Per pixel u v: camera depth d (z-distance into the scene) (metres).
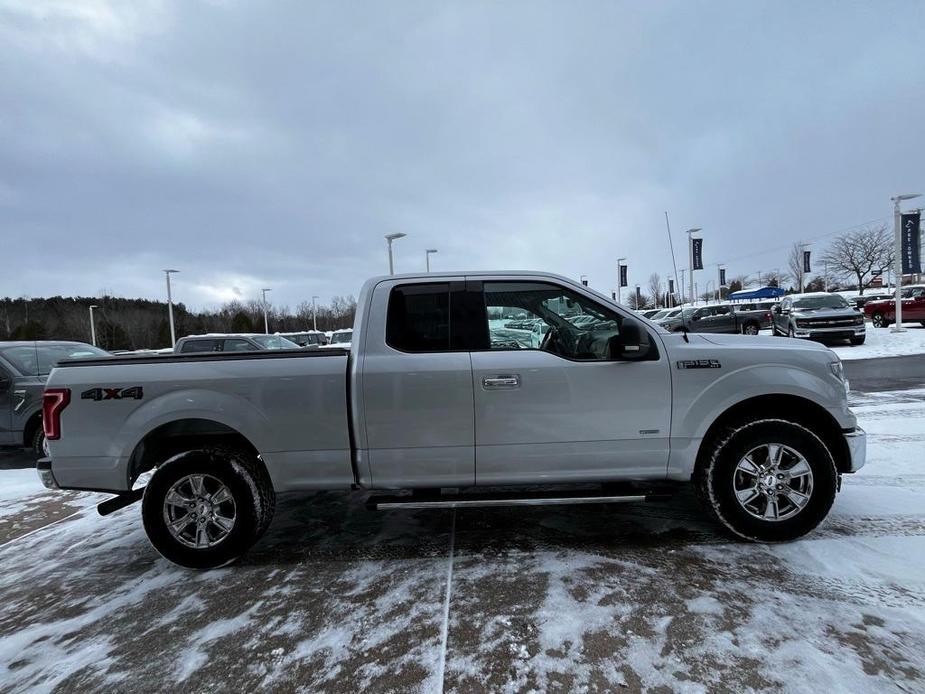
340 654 2.46
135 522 4.49
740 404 3.53
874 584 2.85
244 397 3.33
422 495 3.48
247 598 3.01
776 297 45.53
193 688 2.28
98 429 3.34
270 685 2.28
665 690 2.13
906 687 2.08
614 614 2.66
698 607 2.69
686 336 3.62
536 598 2.84
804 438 3.29
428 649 2.46
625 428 3.37
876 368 12.27
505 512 4.21
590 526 3.83
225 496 3.37
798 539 3.40
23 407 6.68
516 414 3.33
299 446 3.35
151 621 2.82
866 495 4.15
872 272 49.25
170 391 3.34
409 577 3.16
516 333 3.50
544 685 2.19
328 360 3.39
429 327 3.46
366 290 3.55
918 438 5.82
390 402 3.31
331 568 3.33
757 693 2.08
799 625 2.51
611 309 3.52
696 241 30.94
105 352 8.40
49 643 2.67
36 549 3.95
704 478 3.39
